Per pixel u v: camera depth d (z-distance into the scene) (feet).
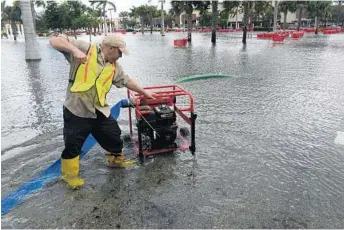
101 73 11.20
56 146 15.55
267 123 18.56
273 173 12.67
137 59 53.62
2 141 16.21
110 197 11.10
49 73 39.27
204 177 12.38
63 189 11.66
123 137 15.87
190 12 97.19
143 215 10.07
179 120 19.06
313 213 10.14
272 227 9.46
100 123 12.13
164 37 151.74
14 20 164.96
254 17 217.56
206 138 16.19
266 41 101.91
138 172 12.85
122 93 26.91
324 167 13.19
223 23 230.89
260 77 33.96
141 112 13.41
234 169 13.00
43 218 10.02
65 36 11.09
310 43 88.07
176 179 12.25
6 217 10.10
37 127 18.47
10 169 13.23
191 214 10.09
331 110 21.21
